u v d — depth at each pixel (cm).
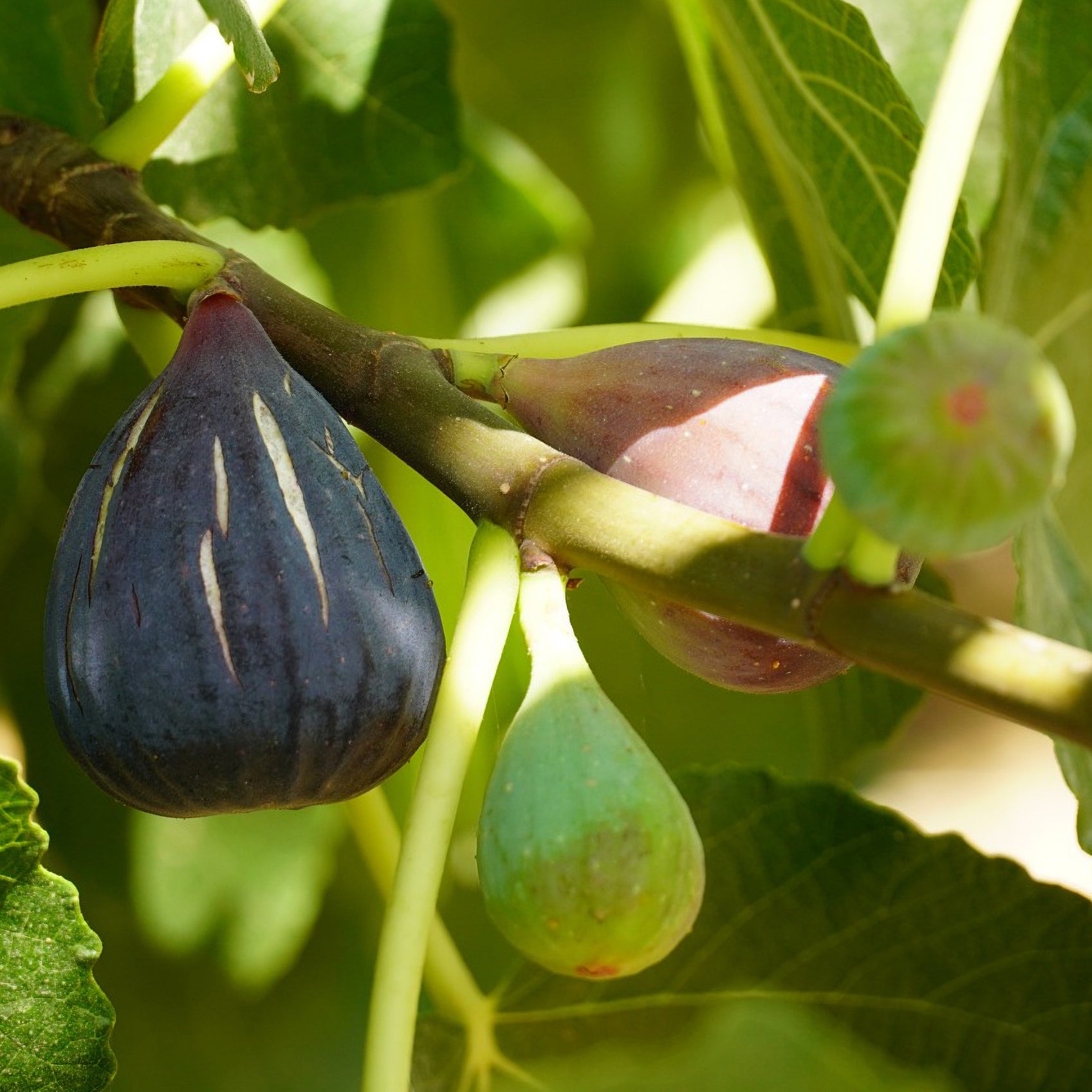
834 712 70
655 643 50
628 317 99
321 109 63
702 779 57
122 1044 76
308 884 80
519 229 89
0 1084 50
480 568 47
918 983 57
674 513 46
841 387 41
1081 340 58
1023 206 56
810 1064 55
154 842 78
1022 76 56
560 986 56
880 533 41
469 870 72
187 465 47
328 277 80
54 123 63
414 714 47
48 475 77
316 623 46
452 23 63
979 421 41
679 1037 56
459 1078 55
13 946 50
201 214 63
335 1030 79
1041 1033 56
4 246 63
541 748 45
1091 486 59
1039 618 52
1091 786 51
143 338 54
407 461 48
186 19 58
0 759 49
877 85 54
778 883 57
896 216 56
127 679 46
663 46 96
